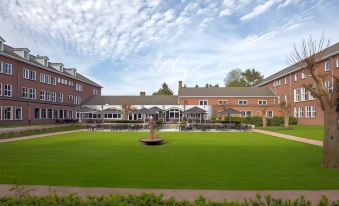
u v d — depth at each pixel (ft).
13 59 129.29
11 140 72.74
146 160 40.98
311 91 39.42
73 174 31.94
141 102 188.03
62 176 31.01
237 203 16.67
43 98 154.40
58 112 166.09
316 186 26.99
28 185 27.20
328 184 27.68
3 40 122.93
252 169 34.60
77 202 16.46
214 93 187.32
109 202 16.42
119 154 46.96
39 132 97.96
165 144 61.82
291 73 165.78
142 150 52.01
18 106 128.67
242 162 39.27
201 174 31.89
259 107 172.04
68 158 42.86
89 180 29.25
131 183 28.04
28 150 52.21
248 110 172.45
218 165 37.11
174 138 76.84
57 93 168.96
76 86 192.75
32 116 139.74
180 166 36.47
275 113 171.42
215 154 46.73
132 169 34.60
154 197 17.40
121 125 119.55
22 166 36.63
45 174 31.99
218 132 102.53
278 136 82.23
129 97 199.52
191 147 56.34
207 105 171.53
